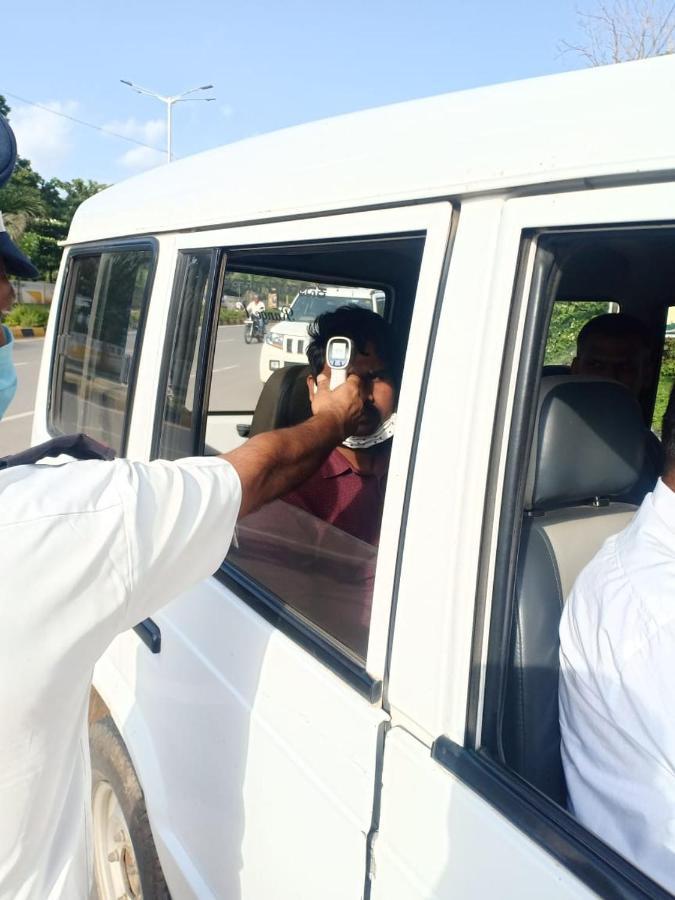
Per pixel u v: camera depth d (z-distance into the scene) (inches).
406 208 44.1
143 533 36.0
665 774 38.3
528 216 37.9
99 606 34.3
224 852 57.0
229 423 93.1
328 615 51.9
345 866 44.5
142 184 81.4
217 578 59.6
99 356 86.6
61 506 33.4
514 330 38.8
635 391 94.3
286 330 91.2
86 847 43.4
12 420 343.0
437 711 40.1
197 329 65.2
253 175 58.7
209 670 58.8
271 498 50.0
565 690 45.3
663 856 38.0
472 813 37.4
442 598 40.1
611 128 34.6
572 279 82.7
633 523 44.4
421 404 42.3
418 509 41.7
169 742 64.7
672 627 38.9
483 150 39.8
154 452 70.4
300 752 48.4
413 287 90.7
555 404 50.1
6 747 32.8
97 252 87.7
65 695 34.4
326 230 49.8
